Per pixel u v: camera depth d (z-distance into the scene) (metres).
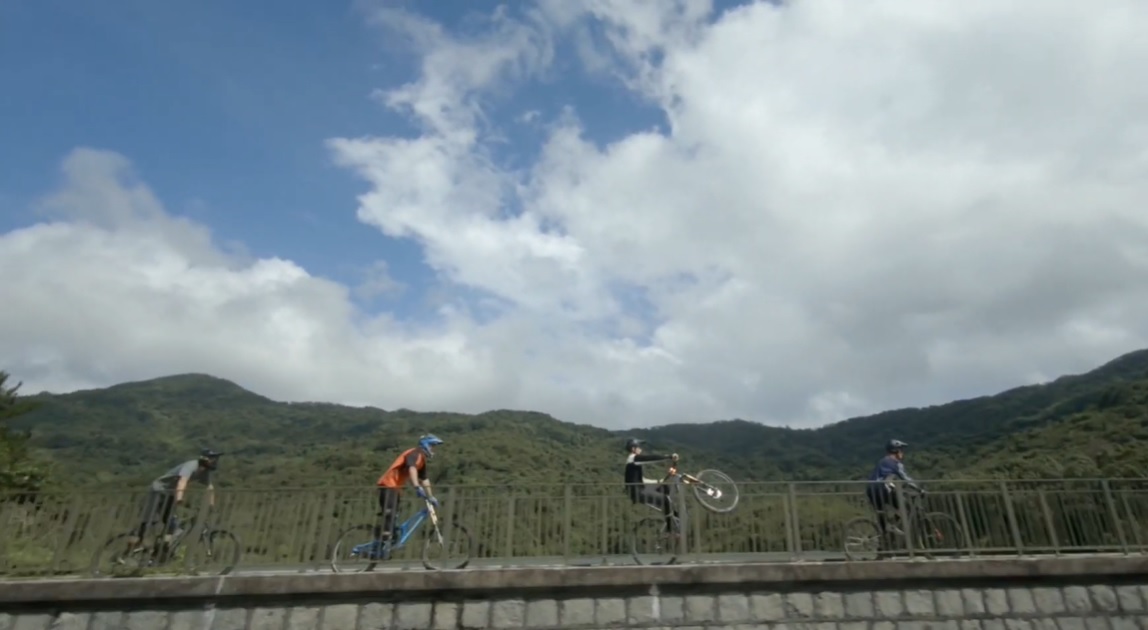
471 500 11.44
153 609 9.45
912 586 10.80
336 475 37.25
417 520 11.19
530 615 9.97
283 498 10.86
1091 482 12.73
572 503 11.66
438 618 9.80
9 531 10.04
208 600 9.56
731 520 11.69
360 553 10.70
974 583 10.89
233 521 10.53
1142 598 11.10
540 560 11.19
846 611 10.53
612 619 10.07
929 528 11.66
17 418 24.73
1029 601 10.89
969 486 12.39
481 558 11.08
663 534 11.46
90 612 9.35
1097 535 12.12
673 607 10.24
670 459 12.23
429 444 11.59
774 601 10.45
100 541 10.21
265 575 9.67
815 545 11.63
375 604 9.79
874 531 11.73
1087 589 11.07
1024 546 11.84
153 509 10.42
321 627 9.62
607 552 11.33
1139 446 33.12
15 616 9.21
